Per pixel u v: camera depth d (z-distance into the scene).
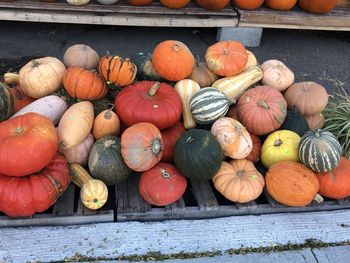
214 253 1.22
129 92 1.39
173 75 1.48
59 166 1.24
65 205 1.26
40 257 1.16
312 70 2.36
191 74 1.55
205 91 1.41
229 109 1.54
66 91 1.45
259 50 2.47
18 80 1.57
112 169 1.29
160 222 1.29
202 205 1.30
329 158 1.29
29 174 1.19
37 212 1.24
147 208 1.28
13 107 1.37
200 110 1.39
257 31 2.41
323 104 1.55
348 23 2.40
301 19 2.35
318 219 1.35
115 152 1.30
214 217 1.33
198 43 2.49
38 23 2.53
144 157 1.24
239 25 2.33
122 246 1.21
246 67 1.58
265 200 1.40
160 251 1.21
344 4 2.52
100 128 1.35
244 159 1.39
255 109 1.42
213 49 1.54
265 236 1.28
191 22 2.27
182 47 1.49
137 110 1.34
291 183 1.28
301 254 1.24
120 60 1.43
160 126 1.36
